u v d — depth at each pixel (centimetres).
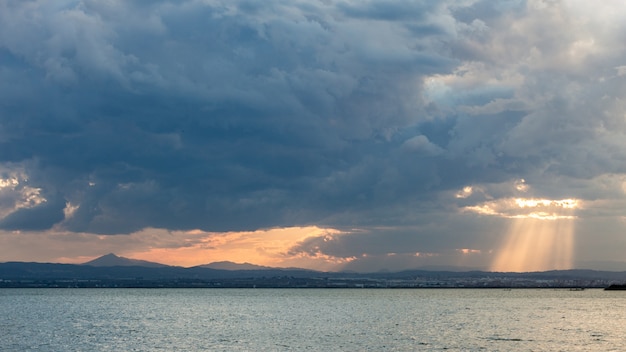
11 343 12462
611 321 17812
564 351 11056
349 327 16038
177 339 13162
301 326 16425
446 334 14012
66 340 12988
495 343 12200
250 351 11194
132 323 17500
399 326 16275
